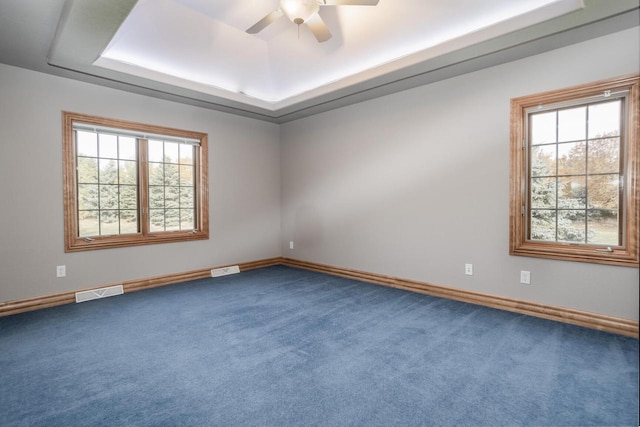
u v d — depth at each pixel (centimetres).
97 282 350
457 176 331
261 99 431
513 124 293
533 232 296
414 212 365
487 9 248
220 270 447
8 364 207
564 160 279
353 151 421
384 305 320
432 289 352
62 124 326
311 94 394
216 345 234
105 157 360
